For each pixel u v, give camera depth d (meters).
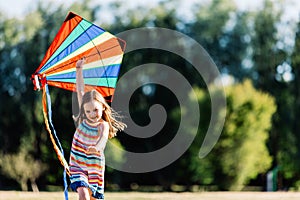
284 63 29.83
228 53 30.14
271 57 30.05
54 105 22.36
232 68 30.06
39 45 26.41
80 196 6.52
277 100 27.83
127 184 23.75
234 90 21.19
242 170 21.39
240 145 21.12
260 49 30.33
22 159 22.48
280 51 30.16
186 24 29.66
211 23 29.81
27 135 23.58
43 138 23.00
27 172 22.41
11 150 24.56
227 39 30.36
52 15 26.80
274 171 23.83
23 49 26.50
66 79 7.32
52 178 22.91
